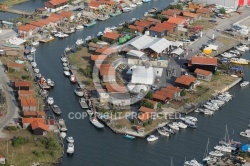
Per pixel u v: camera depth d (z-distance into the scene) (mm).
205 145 115688
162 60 152750
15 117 119250
